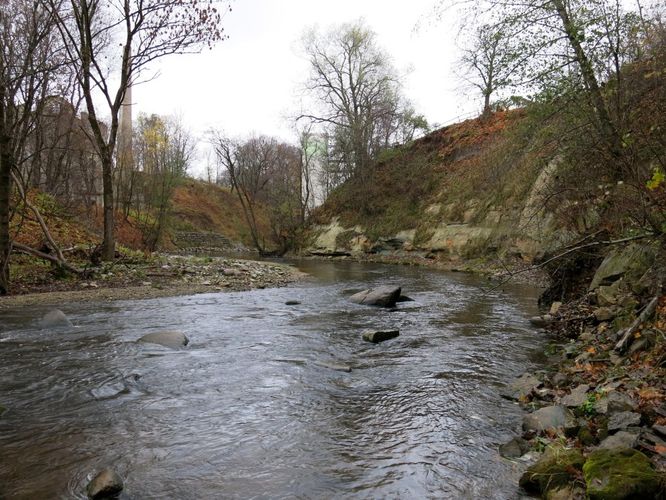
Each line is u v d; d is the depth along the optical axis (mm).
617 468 3297
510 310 12445
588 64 8797
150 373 6785
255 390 6121
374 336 8875
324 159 48438
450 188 33219
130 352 7879
